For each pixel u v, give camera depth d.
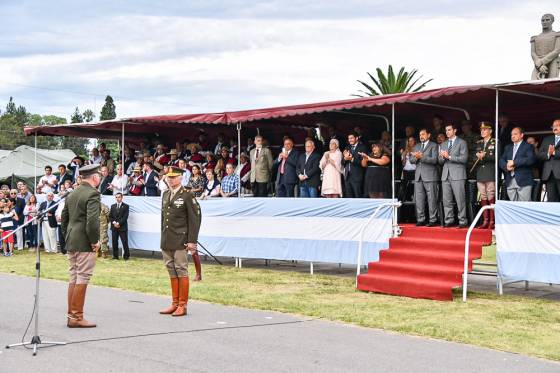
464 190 12.39
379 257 12.54
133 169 20.02
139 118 17.36
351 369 6.66
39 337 7.63
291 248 14.52
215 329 8.60
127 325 8.85
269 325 8.89
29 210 21.06
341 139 15.62
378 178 13.75
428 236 12.51
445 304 10.56
